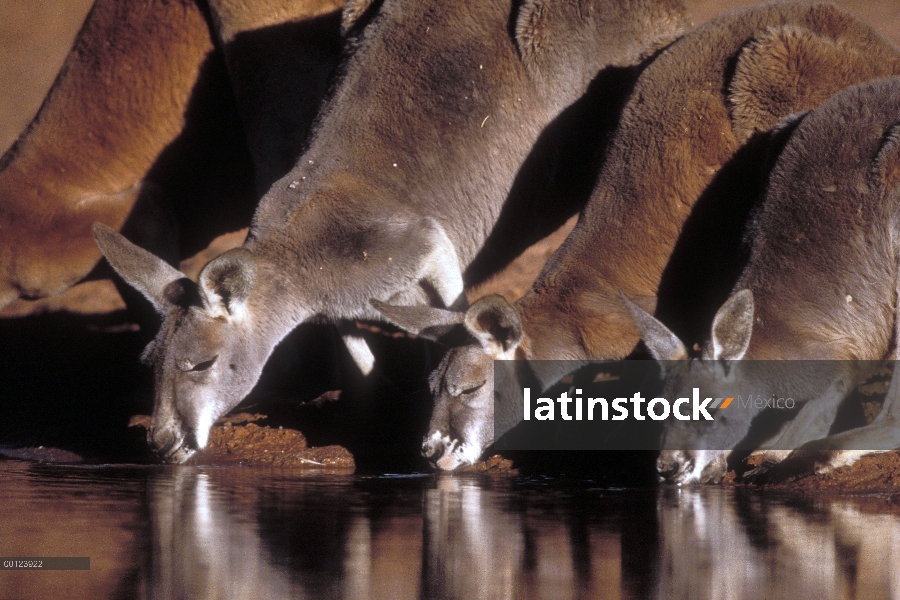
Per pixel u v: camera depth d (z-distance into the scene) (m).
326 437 23.75
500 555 14.11
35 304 40.19
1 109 73.88
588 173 24.69
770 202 20.09
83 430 25.78
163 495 18.19
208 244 30.08
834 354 19.12
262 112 26.69
